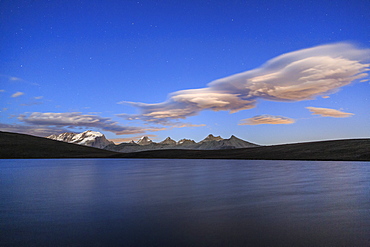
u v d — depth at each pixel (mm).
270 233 6230
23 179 19188
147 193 12062
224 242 5656
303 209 8648
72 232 6391
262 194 11547
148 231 6410
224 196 11125
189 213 8172
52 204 9758
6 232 6445
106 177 20219
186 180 17375
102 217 7762
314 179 17156
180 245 5500
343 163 36000
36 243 5688
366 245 5504
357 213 8109
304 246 5441
